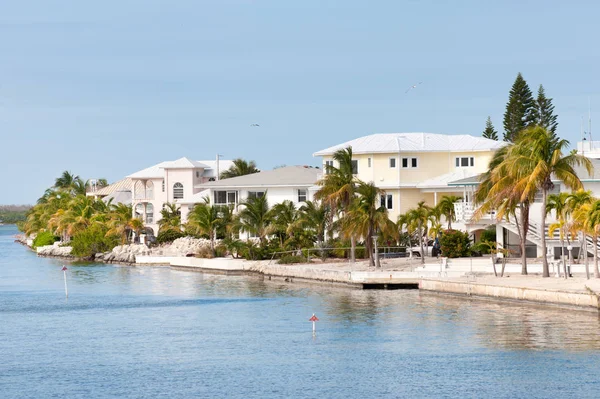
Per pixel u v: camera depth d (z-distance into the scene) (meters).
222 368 70.69
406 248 133.50
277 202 172.00
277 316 93.56
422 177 152.75
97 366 72.12
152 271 154.62
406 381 65.81
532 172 96.94
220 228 158.62
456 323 84.88
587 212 92.12
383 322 87.19
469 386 64.12
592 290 88.06
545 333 78.62
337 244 135.88
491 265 110.50
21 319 95.75
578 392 62.28
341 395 62.91
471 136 161.38
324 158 162.12
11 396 64.06
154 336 84.19
